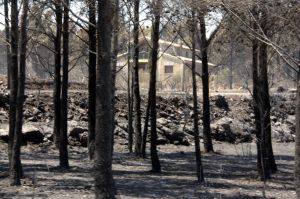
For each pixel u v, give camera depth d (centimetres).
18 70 1408
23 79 1374
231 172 1903
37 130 2527
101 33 894
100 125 897
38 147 2466
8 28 1519
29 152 2331
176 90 4297
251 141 3544
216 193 1396
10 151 1379
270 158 1908
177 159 2395
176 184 1543
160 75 4988
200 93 3994
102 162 900
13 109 1372
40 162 1989
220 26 1477
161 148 2894
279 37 1243
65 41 1773
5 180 1451
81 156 2266
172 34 2127
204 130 2752
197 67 4744
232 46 1767
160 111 3444
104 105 895
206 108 2728
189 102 3569
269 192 1431
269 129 1875
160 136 3030
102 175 900
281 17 1130
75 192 1311
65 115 1781
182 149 2908
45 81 3603
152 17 1677
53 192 1296
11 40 1355
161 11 1596
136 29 1866
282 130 3772
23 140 2484
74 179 1536
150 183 1553
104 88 895
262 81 1689
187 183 1570
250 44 1616
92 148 1972
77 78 4184
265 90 1755
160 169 1839
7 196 1229
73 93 3228
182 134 3094
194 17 1466
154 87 1795
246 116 3922
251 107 4022
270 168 1897
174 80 4775
